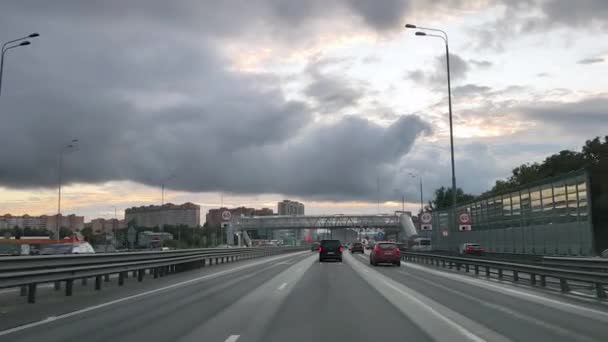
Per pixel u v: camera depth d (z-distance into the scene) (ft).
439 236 244.42
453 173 141.90
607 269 53.36
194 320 40.06
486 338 33.04
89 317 41.27
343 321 39.83
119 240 337.93
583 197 116.88
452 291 63.46
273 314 43.47
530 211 146.00
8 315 42.14
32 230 458.09
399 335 34.12
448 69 143.33
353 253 272.51
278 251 258.78
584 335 34.01
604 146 249.96
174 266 99.86
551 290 64.69
